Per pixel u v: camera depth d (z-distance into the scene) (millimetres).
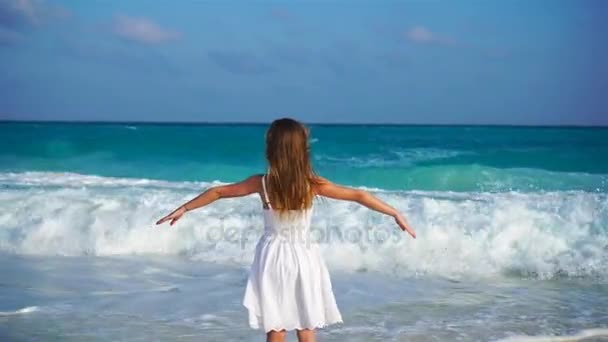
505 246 8211
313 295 3953
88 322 5680
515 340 5223
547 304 6387
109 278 7359
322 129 36219
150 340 5191
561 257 7949
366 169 17375
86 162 19781
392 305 6297
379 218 9227
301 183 3967
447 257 8047
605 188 14391
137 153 20984
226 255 8422
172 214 4027
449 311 6090
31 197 10898
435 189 15812
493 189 15141
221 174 18047
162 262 8219
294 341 5164
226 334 5344
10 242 9039
